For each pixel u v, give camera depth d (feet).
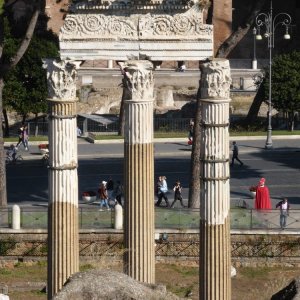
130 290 136.67
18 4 418.51
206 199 192.65
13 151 390.01
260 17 582.76
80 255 288.10
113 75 510.58
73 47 187.62
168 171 380.78
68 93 188.03
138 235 190.19
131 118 188.14
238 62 570.87
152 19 188.03
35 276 284.20
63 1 300.81
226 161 192.03
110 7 187.21
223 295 194.90
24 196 340.18
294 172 378.32
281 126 465.88
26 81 434.30
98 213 290.56
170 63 546.67
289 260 293.84
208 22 357.82
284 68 452.76
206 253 193.98
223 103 190.08
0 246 292.40
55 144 188.96
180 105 508.53
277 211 295.48
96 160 395.55
